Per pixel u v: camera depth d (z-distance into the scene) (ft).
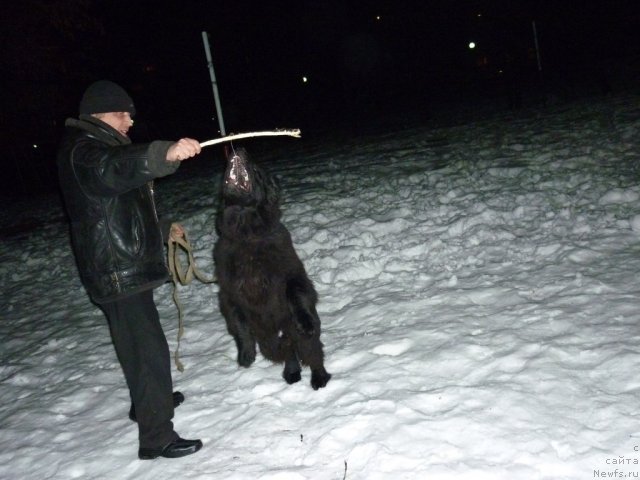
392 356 14.48
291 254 13.55
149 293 11.96
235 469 11.41
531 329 14.48
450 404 11.94
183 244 14.85
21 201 71.87
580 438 10.30
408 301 17.71
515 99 63.10
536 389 11.89
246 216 12.91
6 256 38.65
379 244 24.47
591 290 15.99
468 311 16.25
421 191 32.35
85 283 11.66
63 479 12.42
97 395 16.24
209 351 17.47
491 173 32.94
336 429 11.81
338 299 19.26
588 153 32.99
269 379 14.84
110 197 11.04
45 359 19.58
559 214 23.00
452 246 22.09
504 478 9.65
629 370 11.97
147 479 11.71
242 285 13.33
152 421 12.07
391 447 10.92
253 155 68.69
